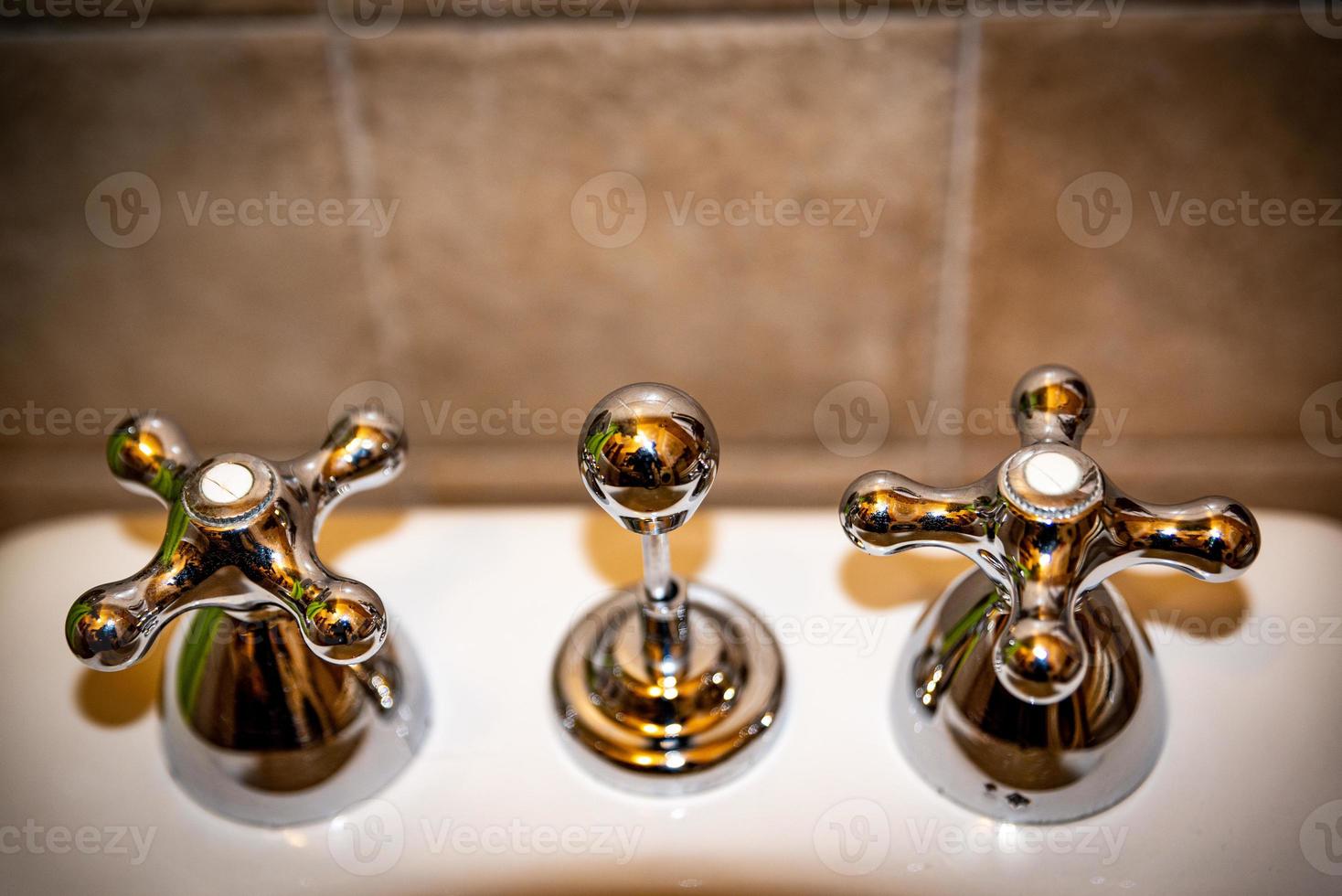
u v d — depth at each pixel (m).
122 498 0.47
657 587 0.32
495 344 0.42
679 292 0.41
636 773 0.32
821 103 0.36
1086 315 0.41
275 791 0.31
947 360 0.42
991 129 0.36
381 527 0.41
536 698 0.35
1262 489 0.45
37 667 0.36
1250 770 0.32
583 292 0.41
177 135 0.37
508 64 0.35
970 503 0.27
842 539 0.40
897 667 0.34
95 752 0.34
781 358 0.43
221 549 0.26
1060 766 0.29
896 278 0.40
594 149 0.37
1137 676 0.30
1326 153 0.36
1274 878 0.30
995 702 0.29
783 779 0.33
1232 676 0.34
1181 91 0.35
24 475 0.46
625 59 0.35
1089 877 0.30
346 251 0.40
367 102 0.36
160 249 0.39
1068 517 0.26
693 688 0.33
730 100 0.36
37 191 0.38
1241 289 0.39
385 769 0.32
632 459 0.25
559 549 0.40
